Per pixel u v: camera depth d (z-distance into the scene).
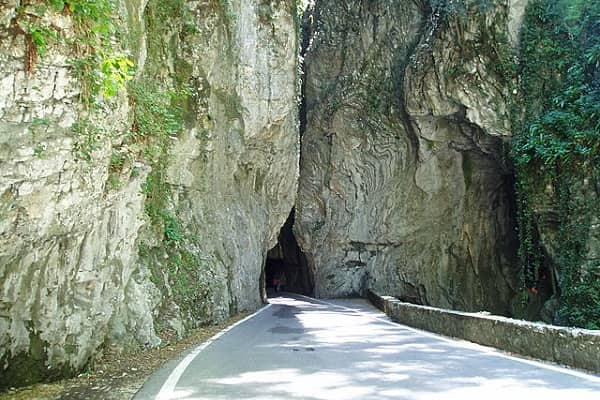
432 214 29.70
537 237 20.23
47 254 5.86
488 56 22.28
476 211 28.27
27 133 5.18
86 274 6.46
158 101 10.35
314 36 36.34
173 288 12.05
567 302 17.19
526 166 19.92
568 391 5.80
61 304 6.17
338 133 33.38
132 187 7.82
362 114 32.31
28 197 5.28
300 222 35.38
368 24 32.91
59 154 5.51
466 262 28.78
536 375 6.76
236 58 18.08
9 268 5.44
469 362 7.85
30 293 5.73
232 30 17.52
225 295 15.88
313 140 35.00
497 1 22.11
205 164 16.50
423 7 29.86
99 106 6.21
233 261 18.33
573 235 17.55
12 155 5.07
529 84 20.89
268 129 21.44
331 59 35.16
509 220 26.77
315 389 6.00
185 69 14.44
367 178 32.66
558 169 18.69
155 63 12.65
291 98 22.41
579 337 7.16
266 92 20.59
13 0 5.01
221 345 10.03
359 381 6.45
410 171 30.33
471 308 27.77
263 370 7.24
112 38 6.68
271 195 25.11
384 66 31.55
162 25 13.21
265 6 20.94
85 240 6.42
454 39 23.64
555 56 20.44
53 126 5.45
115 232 7.30
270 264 54.91
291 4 22.22
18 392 5.47
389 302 17.86
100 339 7.08
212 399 5.52
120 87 6.56
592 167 17.53
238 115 18.89
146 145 9.38
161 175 12.70
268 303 26.70
